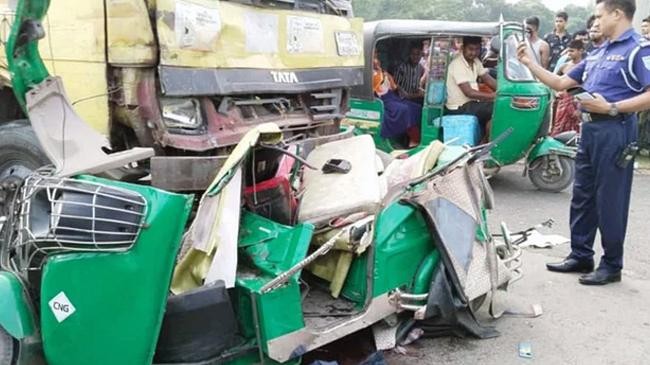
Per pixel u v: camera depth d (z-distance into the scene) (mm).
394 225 3506
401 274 3531
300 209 3496
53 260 2666
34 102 2977
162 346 2785
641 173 9258
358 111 8109
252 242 3207
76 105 3861
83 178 2814
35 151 4016
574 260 4949
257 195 3389
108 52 3734
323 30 5141
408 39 8195
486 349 3768
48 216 2713
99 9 3701
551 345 3840
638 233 6152
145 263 2648
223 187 2945
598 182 4566
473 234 3711
